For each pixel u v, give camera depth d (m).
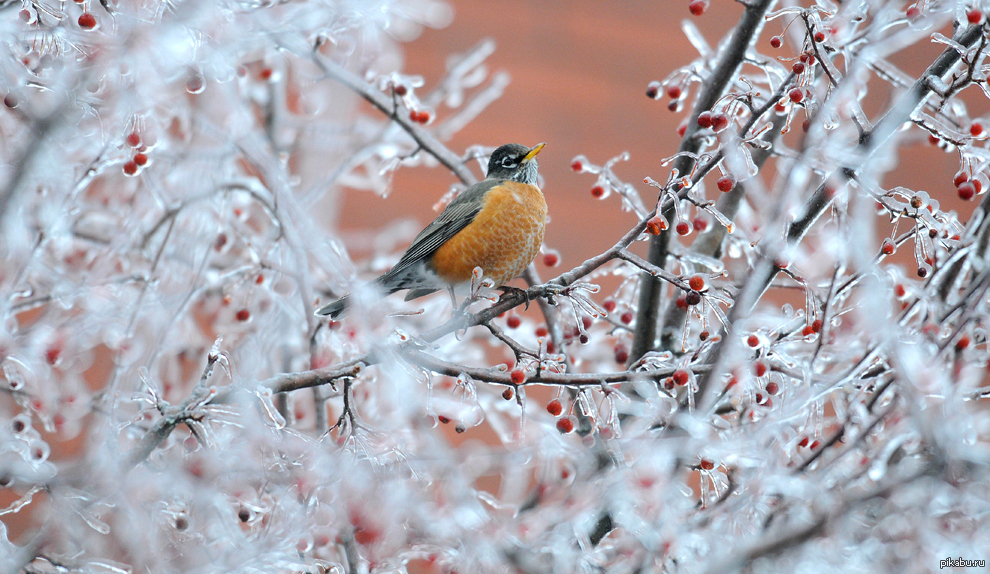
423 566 9.27
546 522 7.07
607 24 18.06
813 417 7.26
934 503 5.93
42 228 8.73
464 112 13.12
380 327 7.85
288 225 9.87
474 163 16.66
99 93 7.12
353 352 9.64
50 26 7.29
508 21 17.75
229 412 6.96
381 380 10.50
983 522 5.99
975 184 7.23
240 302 11.23
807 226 7.50
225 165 11.77
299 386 7.47
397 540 6.82
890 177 16.02
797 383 7.95
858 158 7.19
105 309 9.88
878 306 6.60
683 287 7.35
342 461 6.81
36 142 7.33
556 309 10.21
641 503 6.55
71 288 9.51
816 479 6.61
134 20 6.84
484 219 10.30
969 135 7.60
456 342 11.67
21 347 8.36
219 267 12.18
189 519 7.52
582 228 16.58
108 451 7.00
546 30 17.84
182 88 8.45
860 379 7.24
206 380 7.24
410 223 14.42
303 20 9.06
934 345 6.95
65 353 9.09
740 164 7.36
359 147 12.99
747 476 7.04
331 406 11.67
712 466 7.12
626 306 10.56
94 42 6.93
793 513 6.63
